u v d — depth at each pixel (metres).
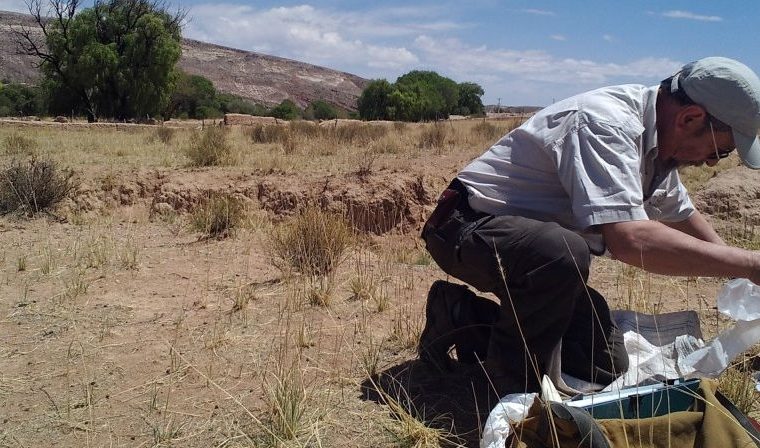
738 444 2.31
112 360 3.67
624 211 2.60
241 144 16.31
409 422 2.86
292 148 14.52
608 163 2.66
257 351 3.74
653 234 2.57
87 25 42.09
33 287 4.99
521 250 2.77
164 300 4.70
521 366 2.92
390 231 9.51
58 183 8.44
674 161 2.87
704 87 2.63
